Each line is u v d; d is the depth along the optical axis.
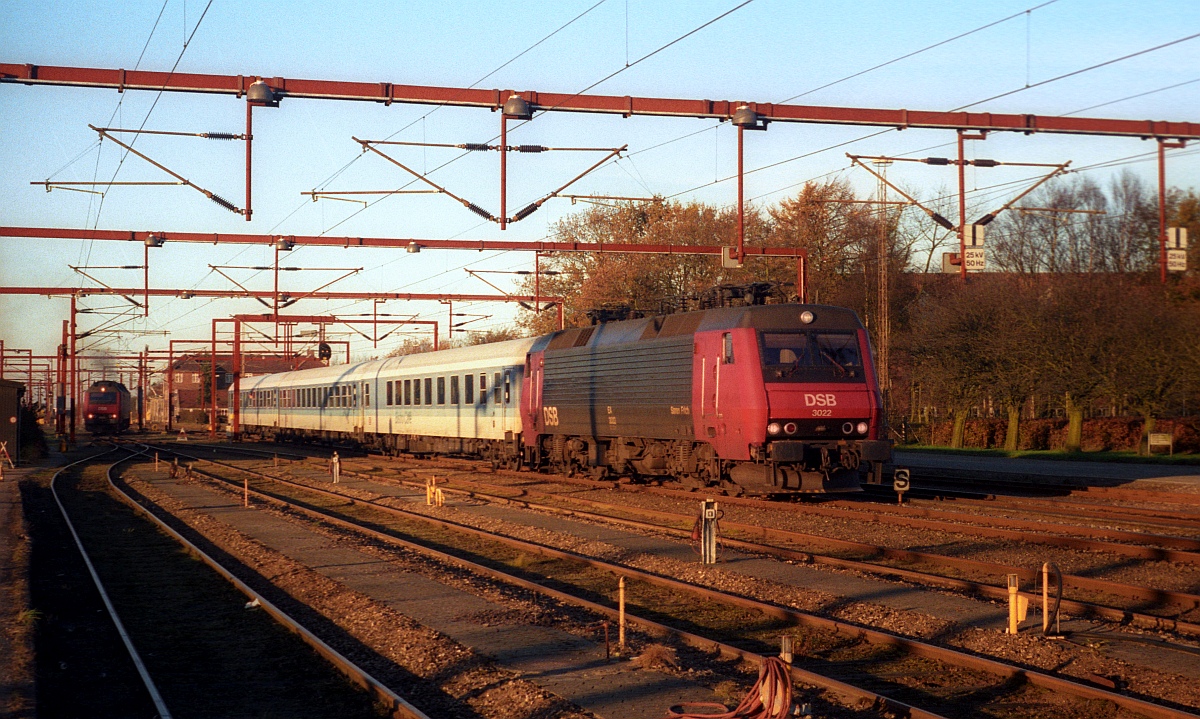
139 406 95.38
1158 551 14.27
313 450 52.44
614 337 25.48
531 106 18.69
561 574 14.57
